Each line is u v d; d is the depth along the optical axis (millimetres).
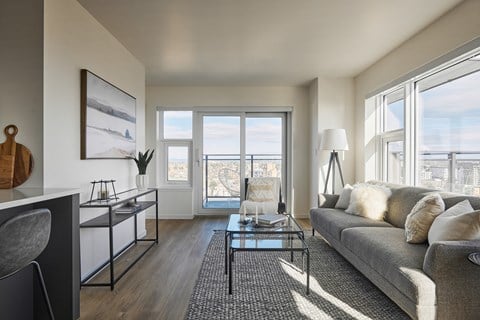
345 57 3896
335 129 4371
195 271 2789
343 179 4793
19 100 2113
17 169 2078
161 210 5324
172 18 2793
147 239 3807
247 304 2148
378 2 2529
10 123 2107
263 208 4402
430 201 2219
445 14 2729
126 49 3562
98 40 2875
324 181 4832
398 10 2666
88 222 2547
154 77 4809
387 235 2412
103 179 2969
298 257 3168
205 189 5555
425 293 1632
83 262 2592
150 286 2465
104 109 2926
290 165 5477
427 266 1691
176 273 2742
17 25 2113
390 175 4078
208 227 4613
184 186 5430
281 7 2602
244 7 2598
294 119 5371
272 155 5566
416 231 2170
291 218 3066
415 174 3453
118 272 2785
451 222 1886
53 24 2217
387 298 2236
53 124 2215
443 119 3012
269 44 3445
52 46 2207
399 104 3875
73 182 2459
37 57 2105
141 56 3811
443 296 1639
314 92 5000
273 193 4902
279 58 3932
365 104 4414
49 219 1444
